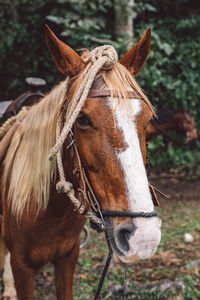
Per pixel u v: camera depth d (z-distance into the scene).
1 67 6.15
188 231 4.02
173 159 6.60
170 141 6.66
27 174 1.82
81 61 1.57
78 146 1.45
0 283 3.01
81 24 5.04
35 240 1.83
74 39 4.86
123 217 1.30
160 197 5.24
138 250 1.23
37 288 2.96
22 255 1.88
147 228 1.24
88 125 1.38
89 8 5.34
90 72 1.40
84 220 1.97
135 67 1.65
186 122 5.84
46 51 5.88
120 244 1.29
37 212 1.77
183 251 3.54
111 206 1.33
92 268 3.21
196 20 6.70
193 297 2.73
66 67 1.57
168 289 2.76
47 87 4.68
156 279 3.02
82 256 3.47
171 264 3.29
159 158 6.59
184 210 4.69
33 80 2.30
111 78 1.42
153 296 2.73
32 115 1.90
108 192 1.34
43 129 1.77
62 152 1.66
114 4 5.41
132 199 1.27
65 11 5.26
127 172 1.29
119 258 1.31
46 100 1.83
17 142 1.96
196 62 6.49
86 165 1.43
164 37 6.51
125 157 1.30
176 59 6.46
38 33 5.95
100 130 1.34
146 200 1.27
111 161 1.32
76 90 1.47
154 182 5.93
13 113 2.21
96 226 1.54
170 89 6.43
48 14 5.93
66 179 1.70
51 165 1.74
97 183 1.39
